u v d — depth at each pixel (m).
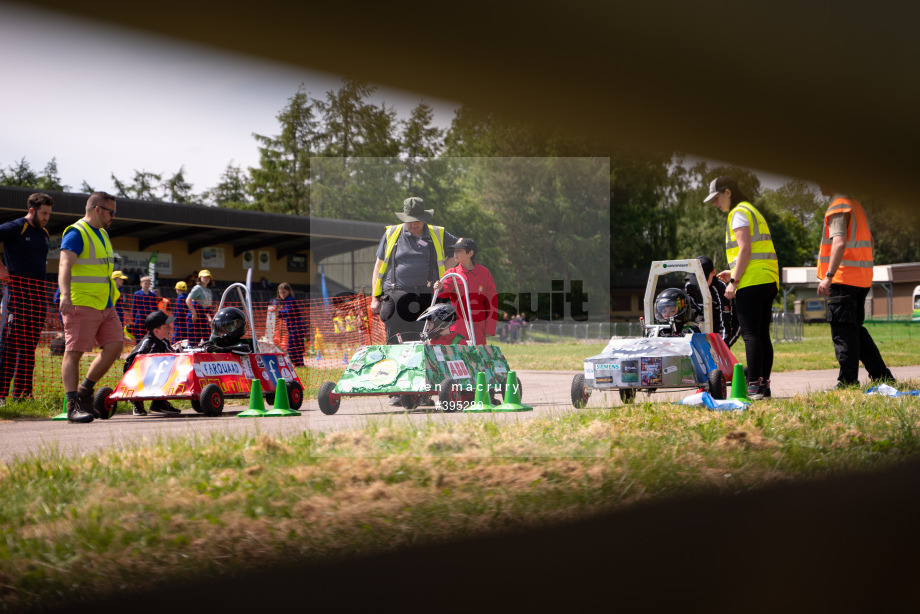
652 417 14.52
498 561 6.78
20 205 68.31
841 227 20.89
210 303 37.50
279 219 85.88
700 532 7.77
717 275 21.97
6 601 5.82
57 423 18.34
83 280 18.62
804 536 7.71
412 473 9.73
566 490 8.97
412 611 5.70
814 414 15.24
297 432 13.34
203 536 7.30
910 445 12.05
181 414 20.86
